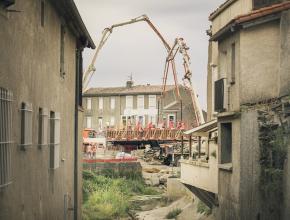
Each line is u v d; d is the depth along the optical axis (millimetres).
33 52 12391
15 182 10734
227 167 17312
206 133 23625
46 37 13969
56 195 15984
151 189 47562
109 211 34156
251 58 16625
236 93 17172
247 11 19969
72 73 19297
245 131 15648
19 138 11055
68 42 18172
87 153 55812
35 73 12641
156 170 54500
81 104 21969
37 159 12992
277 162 14102
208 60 27656
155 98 84562
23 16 11352
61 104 16844
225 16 22812
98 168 49594
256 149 14828
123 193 43812
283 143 13836
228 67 18172
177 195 38969
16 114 10797
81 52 21656
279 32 16297
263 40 16500
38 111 13078
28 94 11906
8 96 9945
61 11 15742
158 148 66062
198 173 22391
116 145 70500
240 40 16766
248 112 15477
